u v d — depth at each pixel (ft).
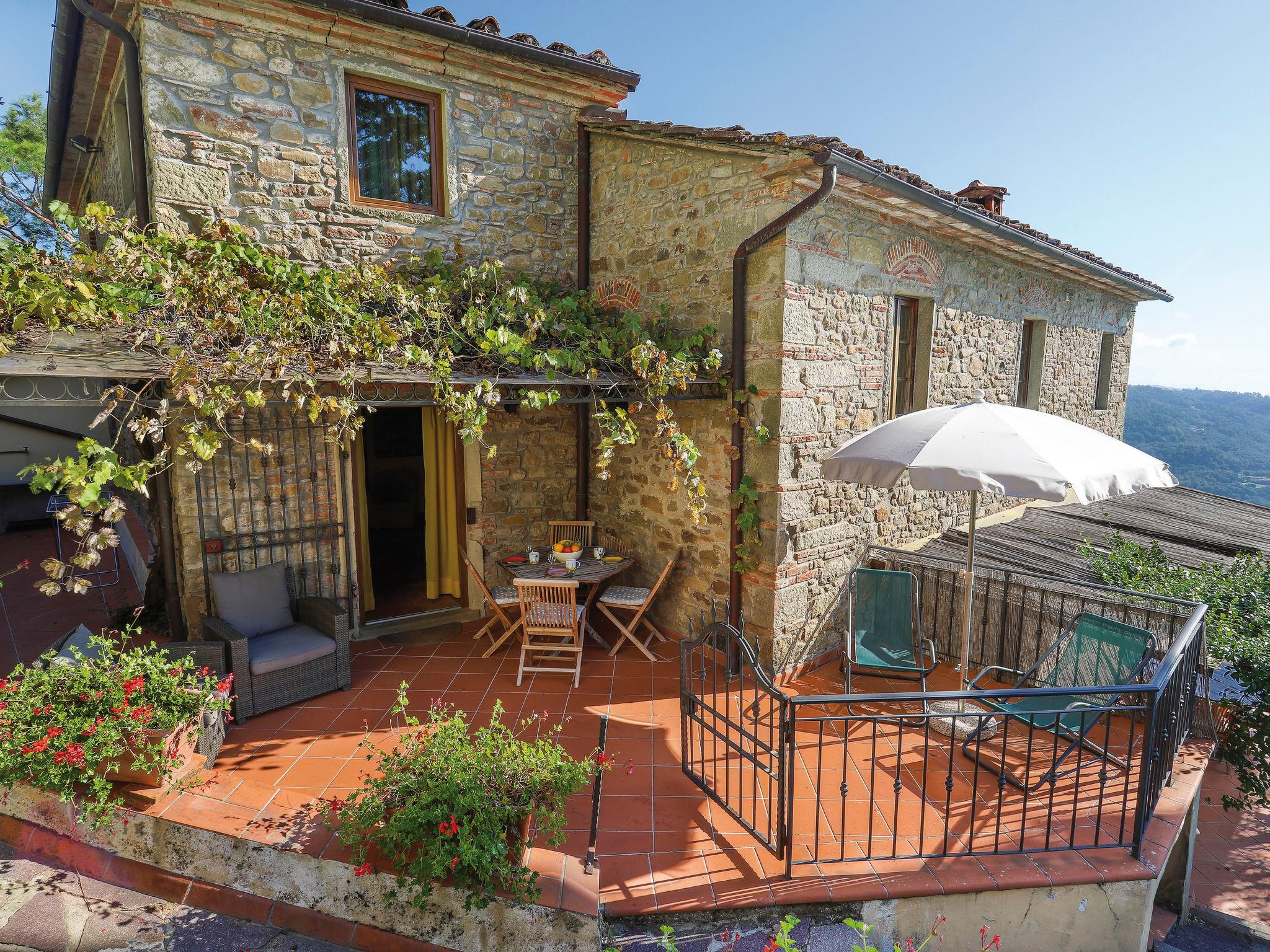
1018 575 19.08
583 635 19.10
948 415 14.47
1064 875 11.40
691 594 20.84
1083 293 31.37
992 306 25.20
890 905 11.14
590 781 12.87
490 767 11.17
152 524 21.93
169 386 15.08
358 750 15.10
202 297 12.32
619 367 18.80
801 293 17.57
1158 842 12.19
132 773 12.48
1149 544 26.35
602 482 24.07
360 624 21.81
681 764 14.83
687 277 19.92
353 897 11.16
